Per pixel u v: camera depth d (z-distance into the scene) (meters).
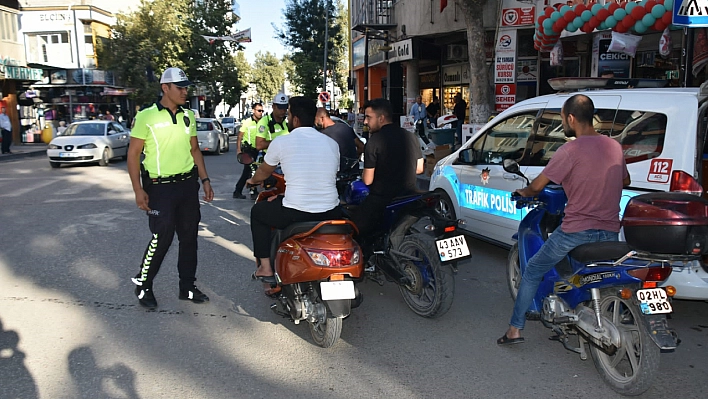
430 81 24.83
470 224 7.38
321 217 4.84
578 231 4.09
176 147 5.29
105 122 20.42
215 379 4.11
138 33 39.62
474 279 6.57
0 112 26.48
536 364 4.44
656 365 3.70
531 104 6.58
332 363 4.41
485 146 7.23
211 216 10.02
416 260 5.22
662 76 13.32
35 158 24.75
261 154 9.21
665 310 3.62
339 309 4.41
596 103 5.61
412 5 20.34
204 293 5.96
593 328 3.99
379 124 5.28
